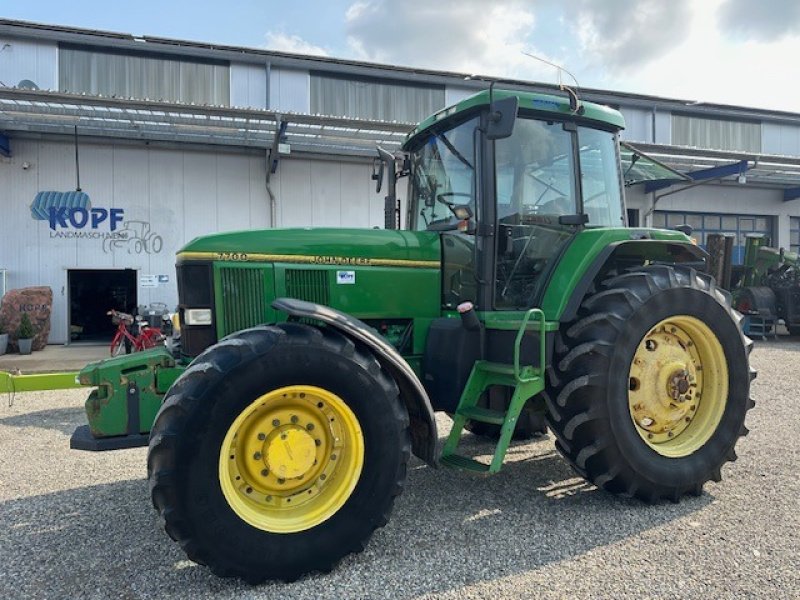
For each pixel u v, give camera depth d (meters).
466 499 3.48
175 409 2.41
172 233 12.97
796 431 4.88
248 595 2.43
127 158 12.66
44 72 12.88
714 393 3.61
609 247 3.50
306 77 14.45
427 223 4.02
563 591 2.42
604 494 3.55
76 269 12.49
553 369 3.35
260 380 2.49
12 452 4.57
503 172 3.53
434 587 2.47
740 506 3.31
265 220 13.52
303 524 2.58
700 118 18.14
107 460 4.38
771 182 17.41
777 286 12.33
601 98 16.84
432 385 3.54
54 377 4.13
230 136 12.38
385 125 11.45
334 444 2.74
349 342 2.72
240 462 2.57
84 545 2.92
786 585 2.45
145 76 13.49
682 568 2.60
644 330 3.31
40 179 12.23
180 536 2.39
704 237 17.88
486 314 3.41
